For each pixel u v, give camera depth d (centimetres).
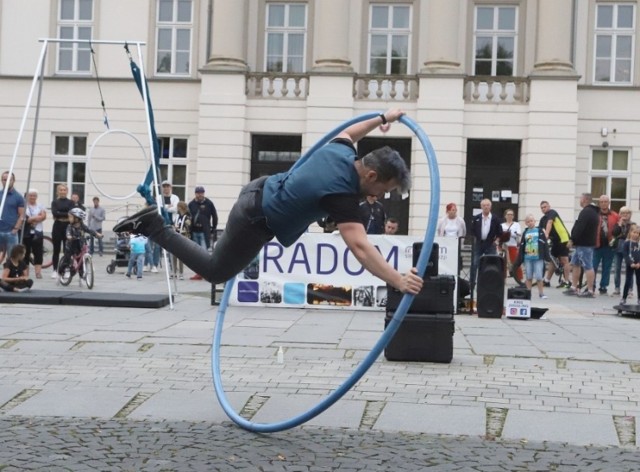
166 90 2770
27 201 1666
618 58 2686
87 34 2819
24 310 1138
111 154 2784
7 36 2819
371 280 1230
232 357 807
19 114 2800
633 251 1455
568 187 2531
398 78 2583
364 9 2752
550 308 1366
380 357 820
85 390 651
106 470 448
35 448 486
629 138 2639
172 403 613
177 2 2800
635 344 938
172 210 1828
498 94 2575
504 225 1903
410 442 518
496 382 708
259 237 498
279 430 516
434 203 479
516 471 461
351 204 467
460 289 1226
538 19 2639
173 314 1139
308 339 927
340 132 526
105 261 2266
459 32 2722
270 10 2798
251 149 2686
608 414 604
